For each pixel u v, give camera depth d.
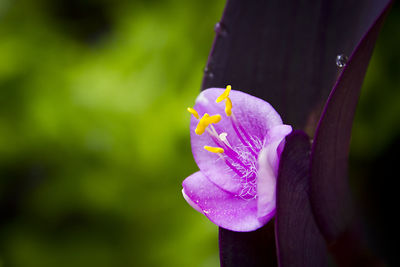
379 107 0.30
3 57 0.34
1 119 0.33
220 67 0.15
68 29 0.38
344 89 0.13
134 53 0.31
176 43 0.31
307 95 0.15
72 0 0.39
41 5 0.38
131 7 0.35
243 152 0.14
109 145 0.31
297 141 0.14
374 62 0.30
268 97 0.15
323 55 0.15
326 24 0.15
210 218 0.14
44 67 0.33
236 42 0.15
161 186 0.32
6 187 0.36
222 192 0.14
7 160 0.35
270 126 0.14
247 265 0.14
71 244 0.33
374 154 0.31
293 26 0.15
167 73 0.31
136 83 0.31
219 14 0.31
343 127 0.14
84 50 0.36
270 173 0.13
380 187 0.32
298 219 0.13
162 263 0.31
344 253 0.15
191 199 0.14
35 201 0.34
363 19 0.14
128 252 0.32
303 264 0.13
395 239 0.30
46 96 0.32
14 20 0.37
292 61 0.15
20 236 0.34
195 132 0.14
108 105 0.31
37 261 0.33
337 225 0.14
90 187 0.32
